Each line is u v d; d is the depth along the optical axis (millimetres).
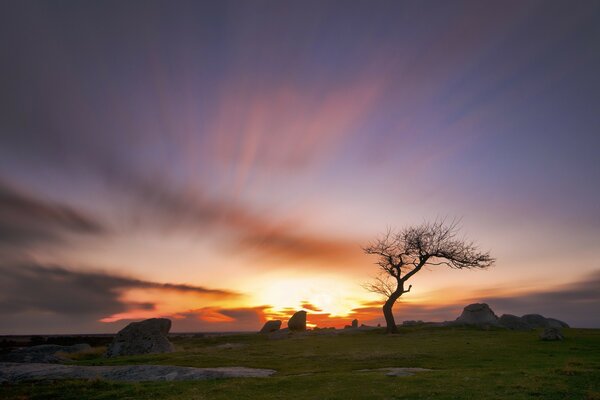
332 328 78250
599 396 16562
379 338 50781
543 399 16531
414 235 65188
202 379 24078
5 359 38688
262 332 81500
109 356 44094
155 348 45500
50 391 21359
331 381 21250
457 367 26984
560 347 36125
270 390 19641
